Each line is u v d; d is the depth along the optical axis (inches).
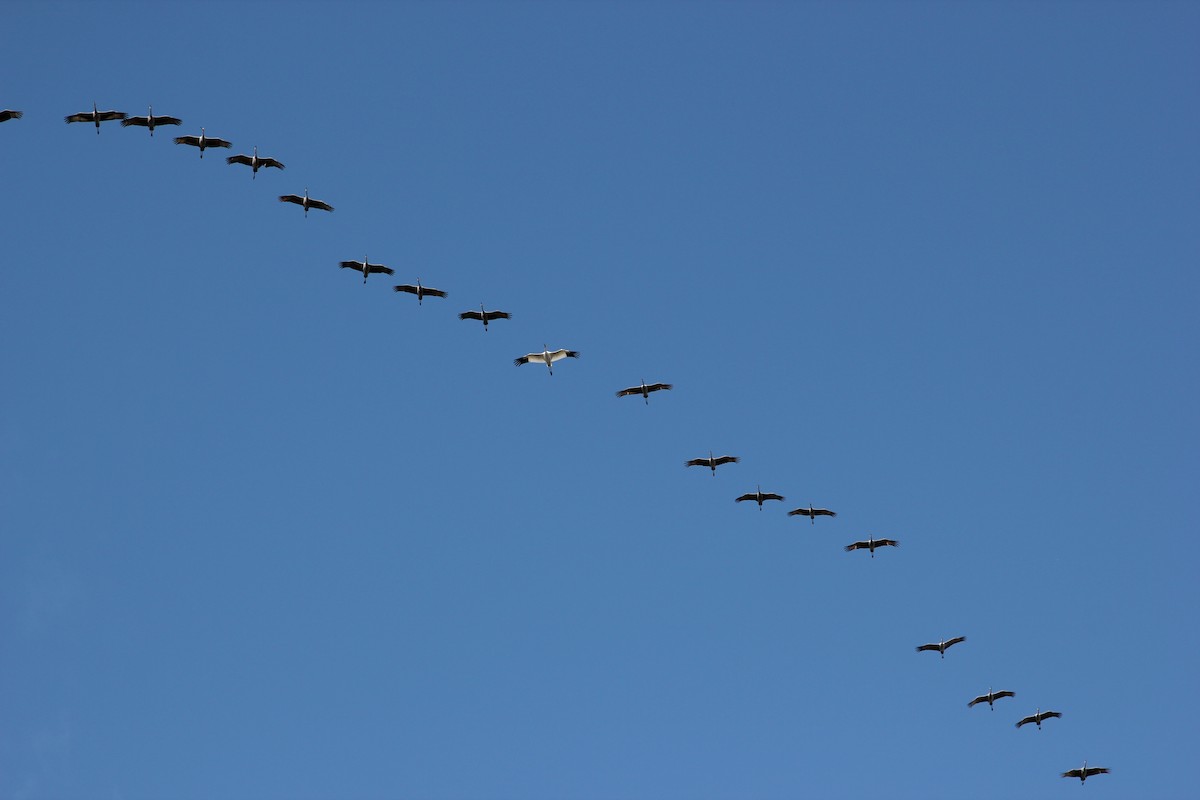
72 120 3907.5
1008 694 3878.0
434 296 4220.0
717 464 4333.2
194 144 3986.2
